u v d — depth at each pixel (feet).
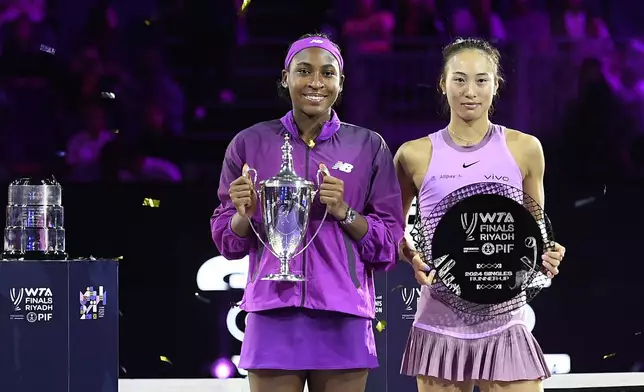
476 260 35.42
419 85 58.85
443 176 36.91
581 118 59.41
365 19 58.85
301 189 30.96
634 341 56.95
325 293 31.19
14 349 38.96
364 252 32.22
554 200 58.18
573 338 56.75
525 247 35.40
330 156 32.40
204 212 56.49
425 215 37.17
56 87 57.82
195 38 58.23
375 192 33.14
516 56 59.41
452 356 35.96
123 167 57.36
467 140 37.19
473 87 36.14
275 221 30.99
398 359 45.06
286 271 30.99
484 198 35.50
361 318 31.91
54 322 39.17
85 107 57.72
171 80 58.08
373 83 58.80
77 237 55.72
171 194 56.59
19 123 57.36
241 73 58.49
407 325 45.16
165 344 55.21
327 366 31.30
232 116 58.23
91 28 58.18
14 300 39.01
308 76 32.07
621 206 58.34
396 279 45.14
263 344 31.71
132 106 57.88
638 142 59.21
